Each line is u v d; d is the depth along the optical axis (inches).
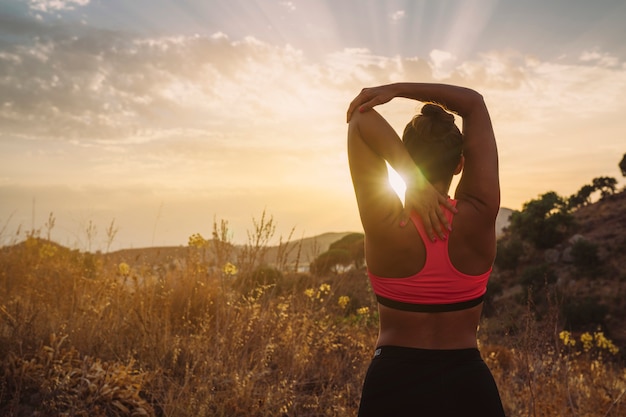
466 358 72.7
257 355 176.7
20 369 139.9
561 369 173.3
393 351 73.5
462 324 73.6
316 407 152.8
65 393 133.3
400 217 72.9
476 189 73.8
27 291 196.7
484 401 71.4
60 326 170.2
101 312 182.7
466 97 77.2
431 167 75.4
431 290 72.4
